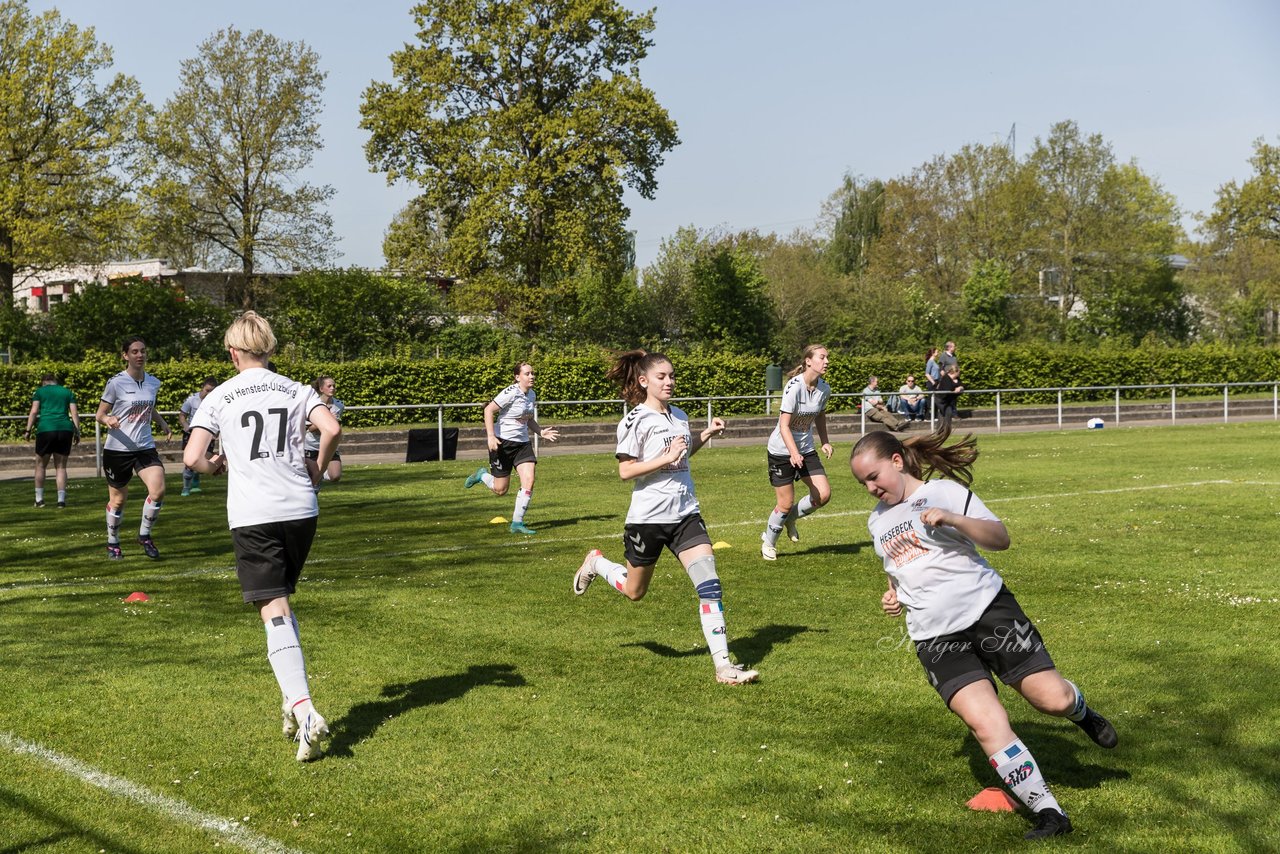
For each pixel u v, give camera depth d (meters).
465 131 39.03
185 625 7.55
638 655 6.71
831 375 34.94
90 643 7.04
